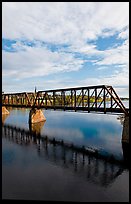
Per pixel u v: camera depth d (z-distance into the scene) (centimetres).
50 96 5344
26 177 1972
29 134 4309
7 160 2516
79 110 3897
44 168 2233
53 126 5291
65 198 1569
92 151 2894
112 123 5662
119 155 2670
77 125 5394
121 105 3219
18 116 8100
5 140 3747
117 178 1955
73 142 3488
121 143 3256
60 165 2319
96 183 1844
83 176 2012
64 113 9762
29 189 1716
